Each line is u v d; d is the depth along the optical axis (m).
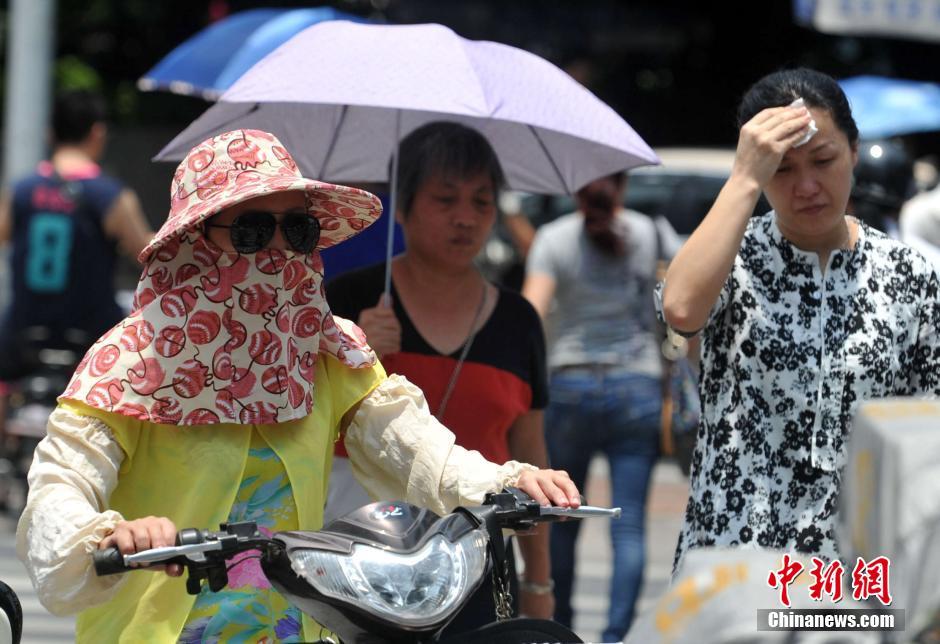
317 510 10.33
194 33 63.41
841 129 11.52
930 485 6.72
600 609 24.23
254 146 10.23
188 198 10.10
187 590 8.73
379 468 10.94
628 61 64.50
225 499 9.91
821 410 11.45
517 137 16.06
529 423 14.66
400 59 14.38
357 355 10.70
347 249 17.66
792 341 11.54
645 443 20.42
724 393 11.64
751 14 62.75
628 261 20.80
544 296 20.75
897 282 11.68
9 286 26.73
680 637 7.32
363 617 8.31
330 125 16.17
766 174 11.28
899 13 26.98
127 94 63.03
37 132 37.00
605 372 20.50
